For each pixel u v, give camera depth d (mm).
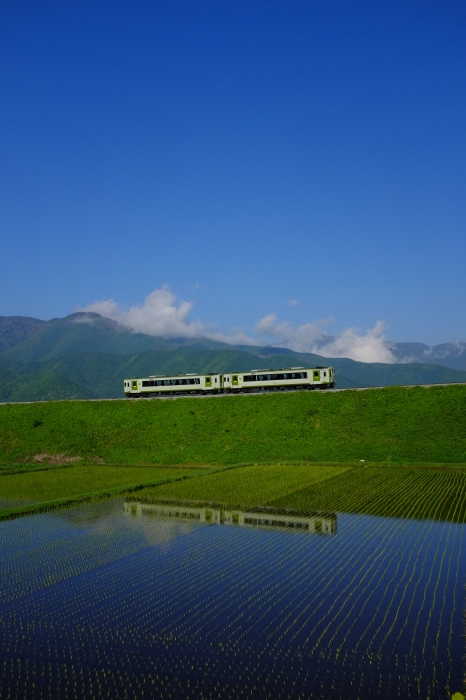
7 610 26234
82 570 31625
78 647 22359
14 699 18797
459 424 68188
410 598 26281
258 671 20109
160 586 28828
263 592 27609
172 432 78750
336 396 78812
